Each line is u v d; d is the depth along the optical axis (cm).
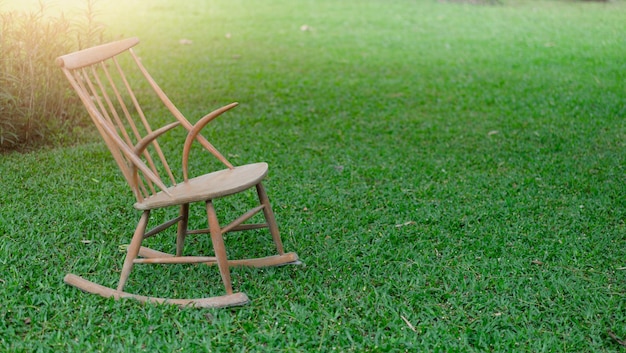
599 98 650
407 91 676
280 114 583
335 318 273
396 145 513
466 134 541
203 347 249
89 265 314
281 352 250
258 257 333
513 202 402
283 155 481
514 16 1184
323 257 330
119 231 354
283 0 1298
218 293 294
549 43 942
